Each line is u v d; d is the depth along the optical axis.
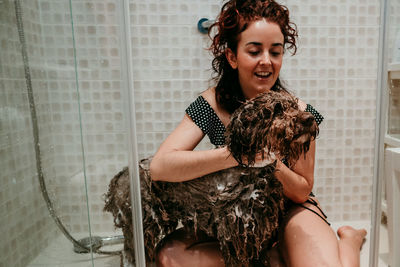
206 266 0.98
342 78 1.45
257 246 0.89
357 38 1.42
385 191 0.94
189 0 1.35
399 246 0.90
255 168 0.85
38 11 0.77
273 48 0.96
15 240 0.84
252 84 0.98
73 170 0.83
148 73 1.39
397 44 0.90
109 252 0.90
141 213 0.92
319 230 0.95
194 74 1.40
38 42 0.78
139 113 1.42
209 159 0.83
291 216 1.01
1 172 0.83
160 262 1.00
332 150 1.50
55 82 0.80
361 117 1.49
